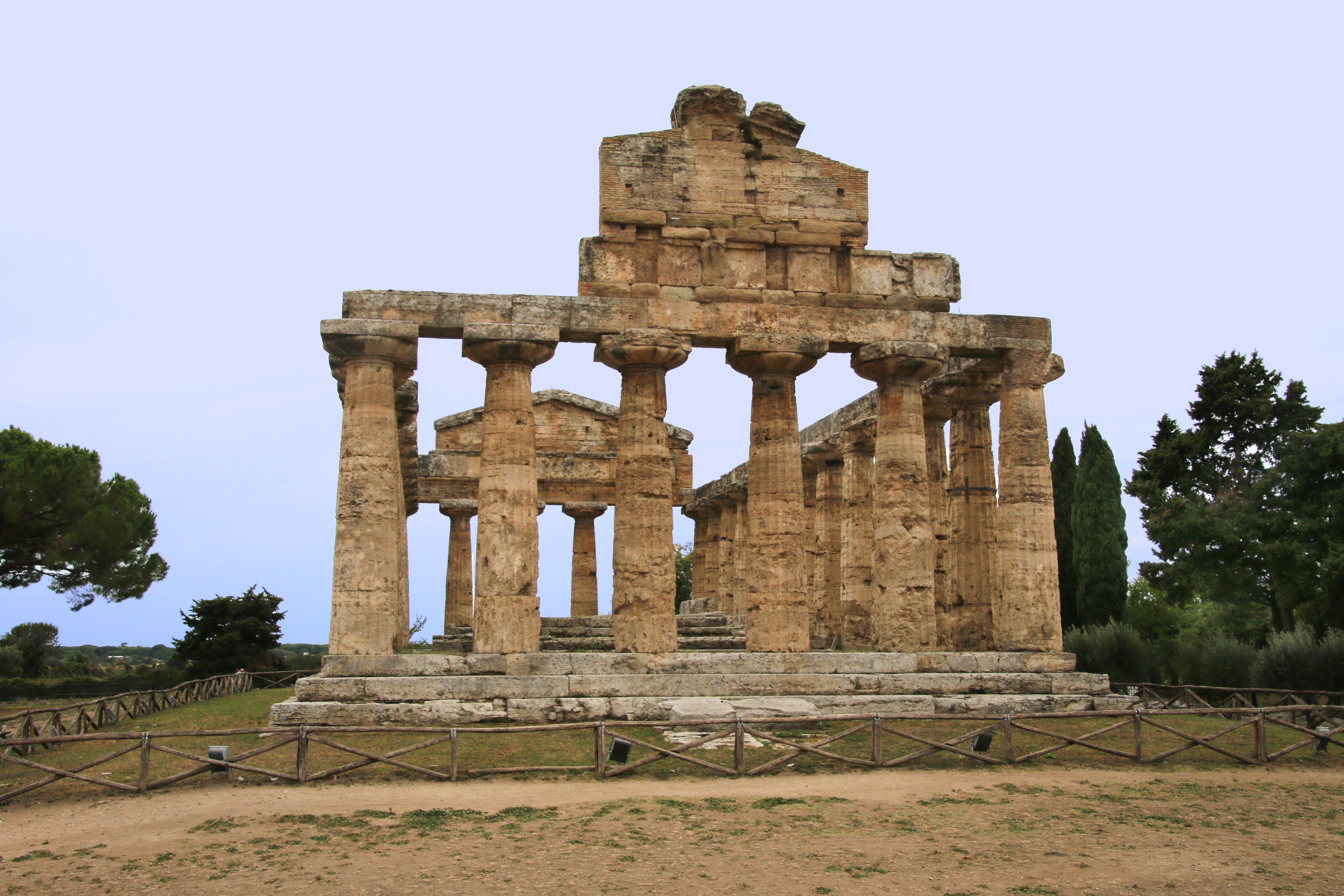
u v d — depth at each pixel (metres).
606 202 30.17
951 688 28.45
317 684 25.67
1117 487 48.47
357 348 28.55
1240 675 38.31
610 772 19.78
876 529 30.88
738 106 31.12
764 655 28.34
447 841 15.41
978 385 35.03
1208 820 17.14
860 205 31.56
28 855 15.02
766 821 16.56
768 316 30.20
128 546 52.38
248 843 15.38
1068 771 21.06
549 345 29.12
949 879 13.83
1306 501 43.31
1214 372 53.16
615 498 31.44
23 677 62.25
